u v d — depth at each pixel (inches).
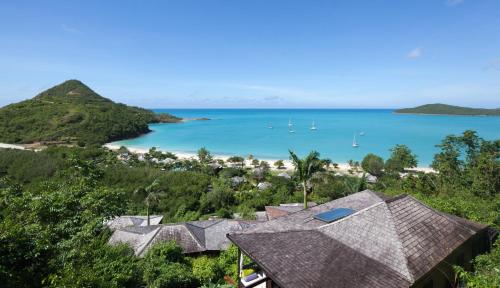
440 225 502.3
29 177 2231.8
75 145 4471.0
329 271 399.5
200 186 2225.6
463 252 509.4
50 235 449.4
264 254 455.8
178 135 6505.9
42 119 5285.4
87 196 627.2
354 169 2987.2
